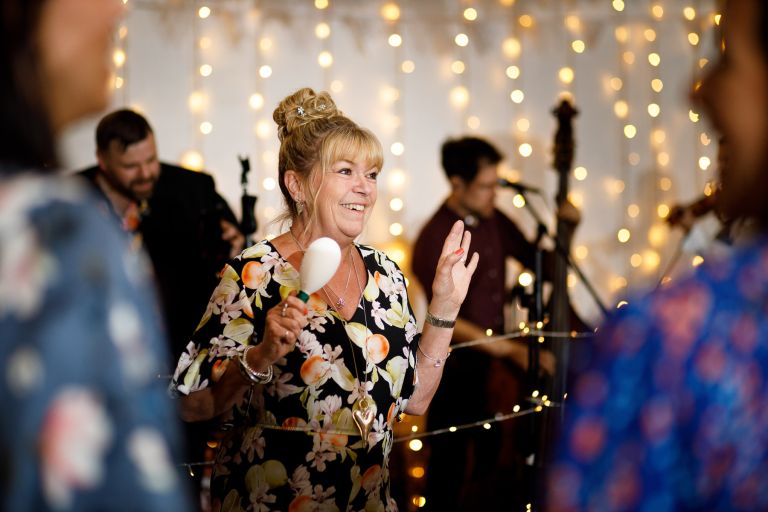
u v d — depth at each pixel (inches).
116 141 145.3
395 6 215.5
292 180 95.4
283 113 96.8
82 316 34.2
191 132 201.5
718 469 38.9
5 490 32.8
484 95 219.5
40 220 35.0
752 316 40.1
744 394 39.2
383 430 91.4
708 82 42.8
